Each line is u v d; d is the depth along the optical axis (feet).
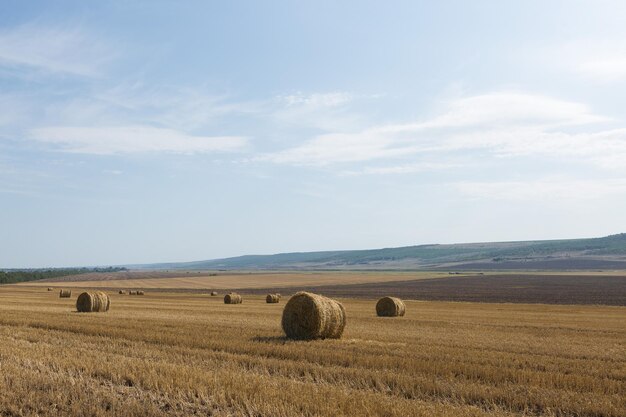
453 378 47.29
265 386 41.34
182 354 59.16
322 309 75.20
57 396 39.14
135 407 37.04
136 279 507.30
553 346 69.36
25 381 43.11
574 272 581.12
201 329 82.43
